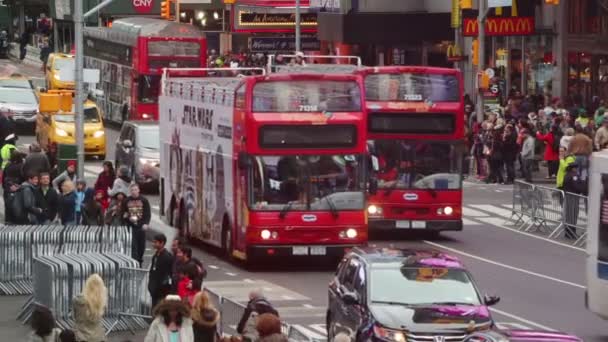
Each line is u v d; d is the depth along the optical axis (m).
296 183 40.66
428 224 46.34
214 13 108.38
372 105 46.19
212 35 109.00
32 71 113.69
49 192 41.12
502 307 35.78
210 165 44.16
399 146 46.28
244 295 37.00
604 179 31.56
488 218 53.25
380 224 46.28
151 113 77.69
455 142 46.41
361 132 40.88
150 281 31.48
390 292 28.09
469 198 58.38
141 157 58.94
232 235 42.06
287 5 99.12
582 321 34.03
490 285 39.09
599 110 60.62
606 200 31.55
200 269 29.98
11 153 47.34
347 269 29.70
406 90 46.19
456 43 79.94
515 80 76.00
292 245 40.66
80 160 47.22
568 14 72.31
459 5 72.75
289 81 40.53
